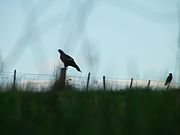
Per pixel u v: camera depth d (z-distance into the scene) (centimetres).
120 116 746
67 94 1264
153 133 668
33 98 1156
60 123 743
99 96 1270
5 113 869
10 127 735
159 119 770
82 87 1639
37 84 1505
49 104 1073
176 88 1492
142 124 673
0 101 982
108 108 842
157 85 1609
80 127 693
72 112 820
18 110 855
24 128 713
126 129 657
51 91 1445
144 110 805
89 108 867
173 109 889
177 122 738
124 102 902
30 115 848
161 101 1046
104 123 697
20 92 1256
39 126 729
